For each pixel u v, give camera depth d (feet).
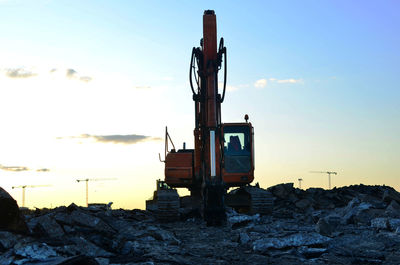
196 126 62.69
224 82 54.95
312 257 34.91
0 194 31.09
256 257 34.06
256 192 61.46
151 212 74.28
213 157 51.52
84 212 41.27
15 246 28.71
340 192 79.82
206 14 54.95
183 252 35.29
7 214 31.40
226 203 62.95
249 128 61.05
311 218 55.06
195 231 49.42
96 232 37.11
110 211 63.87
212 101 52.75
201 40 57.16
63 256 29.94
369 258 32.63
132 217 63.00
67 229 36.45
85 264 24.29
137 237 40.55
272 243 36.27
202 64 57.47
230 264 31.78
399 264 30.71
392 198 64.54
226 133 61.05
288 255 34.45
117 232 39.27
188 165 65.16
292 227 46.68
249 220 52.37
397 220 45.42
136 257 32.58
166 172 65.46
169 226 56.03
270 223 53.98
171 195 60.49
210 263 32.04
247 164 60.70
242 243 39.78
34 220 36.70
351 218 53.98
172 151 68.85
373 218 52.65
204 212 51.80
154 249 35.37
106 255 32.50
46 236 34.14
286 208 73.87
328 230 41.60
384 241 37.40
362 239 37.96
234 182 61.16
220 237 44.32
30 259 27.48
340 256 33.71
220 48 54.80
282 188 78.74
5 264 26.76
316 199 78.18
